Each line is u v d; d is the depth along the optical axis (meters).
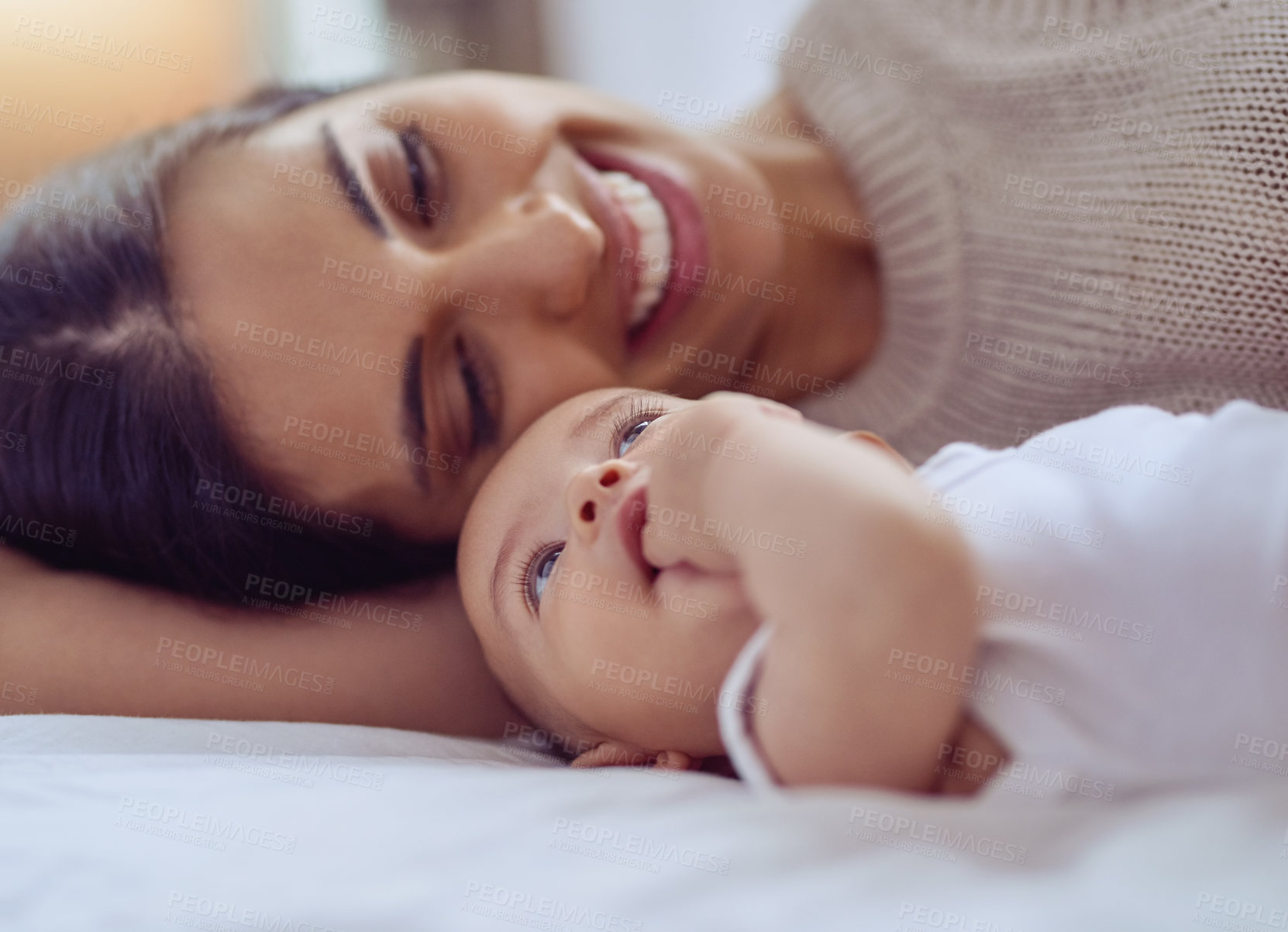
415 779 0.60
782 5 1.72
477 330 0.85
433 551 0.91
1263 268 0.77
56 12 1.53
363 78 1.16
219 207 0.85
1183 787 0.49
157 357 0.84
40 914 0.46
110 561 0.88
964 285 0.98
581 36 1.99
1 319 0.87
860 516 0.48
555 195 0.90
